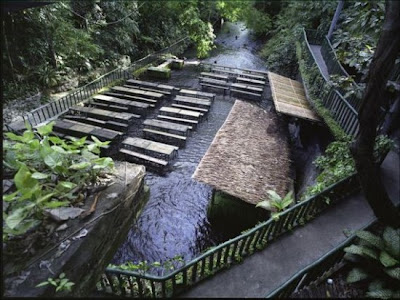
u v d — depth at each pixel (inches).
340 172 261.6
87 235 139.8
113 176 183.5
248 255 205.6
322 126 413.4
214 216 351.6
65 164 173.6
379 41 162.7
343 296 178.2
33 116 417.7
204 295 179.5
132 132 490.6
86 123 475.5
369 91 170.7
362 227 228.7
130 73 657.0
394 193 254.8
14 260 124.5
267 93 662.5
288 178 343.9
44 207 144.2
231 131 418.6
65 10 506.0
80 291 133.9
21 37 455.8
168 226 344.8
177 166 427.5
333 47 500.4
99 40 616.7
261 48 1012.5
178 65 762.8
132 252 314.8
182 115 530.9
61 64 515.8
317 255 207.9
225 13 987.9
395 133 313.4
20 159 171.6
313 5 766.5
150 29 809.5
